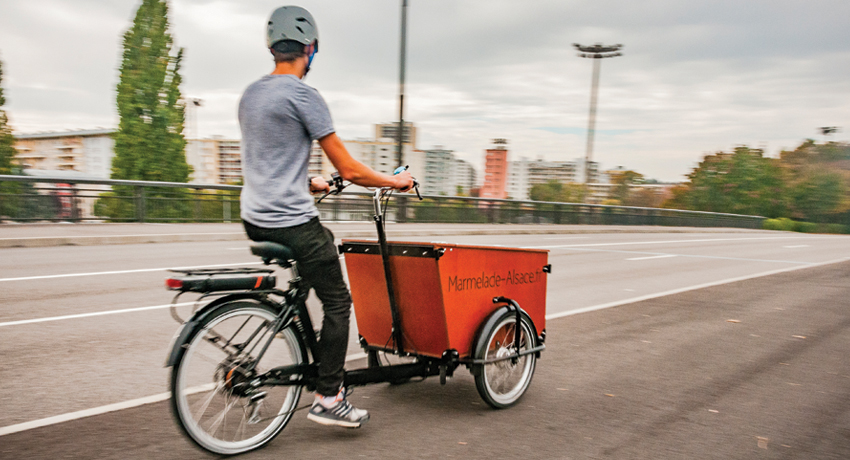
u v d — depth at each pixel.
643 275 10.36
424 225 20.52
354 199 19.47
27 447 2.93
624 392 4.07
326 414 3.10
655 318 6.59
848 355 5.16
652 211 32.19
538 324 4.04
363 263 3.65
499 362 3.77
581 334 5.76
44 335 5.10
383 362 4.07
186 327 2.74
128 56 30.83
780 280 10.02
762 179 79.62
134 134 30.83
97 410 3.43
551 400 3.88
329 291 3.01
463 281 3.43
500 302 3.69
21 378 4.00
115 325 5.49
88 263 9.31
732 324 6.34
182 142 31.88
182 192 15.95
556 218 26.36
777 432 3.41
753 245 19.83
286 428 3.30
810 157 82.62
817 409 3.81
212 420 2.86
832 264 13.05
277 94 2.72
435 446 3.11
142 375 4.12
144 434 3.12
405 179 3.15
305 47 2.88
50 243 11.55
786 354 5.16
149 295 6.89
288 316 3.02
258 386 2.92
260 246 2.78
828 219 77.44
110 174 31.25
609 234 23.97
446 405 3.74
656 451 3.11
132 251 11.09
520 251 3.80
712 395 4.04
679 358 4.96
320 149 3.08
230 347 2.88
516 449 3.10
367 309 3.75
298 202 2.79
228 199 16.81
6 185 13.46
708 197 81.56
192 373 2.77
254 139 2.77
